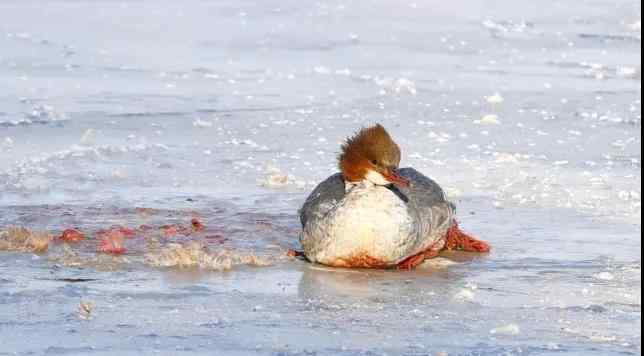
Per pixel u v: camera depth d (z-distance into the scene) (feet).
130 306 44.14
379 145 50.70
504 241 56.34
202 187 67.05
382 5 130.00
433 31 120.16
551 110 88.79
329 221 50.57
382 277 49.93
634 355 38.81
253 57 109.70
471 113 87.61
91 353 38.27
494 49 113.60
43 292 45.85
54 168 70.23
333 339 40.24
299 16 126.52
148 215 60.64
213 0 134.72
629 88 97.50
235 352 38.58
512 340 40.45
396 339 40.40
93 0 134.10
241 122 84.28
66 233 55.21
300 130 81.92
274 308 44.29
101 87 95.81
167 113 86.74
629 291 47.60
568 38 118.01
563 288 48.14
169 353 38.42
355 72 103.60
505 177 68.54
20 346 38.93
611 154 74.84
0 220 58.85
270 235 57.16
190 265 50.90
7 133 79.41
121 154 74.28
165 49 112.47
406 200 51.55
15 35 115.96
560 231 57.93
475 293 47.26
